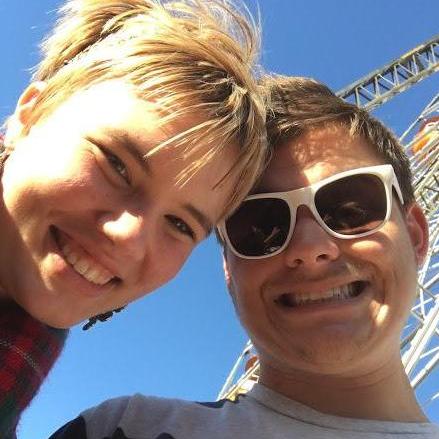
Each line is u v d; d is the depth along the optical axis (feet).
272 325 1.30
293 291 1.26
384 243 1.27
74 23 1.11
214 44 1.11
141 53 0.98
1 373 0.87
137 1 1.13
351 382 1.27
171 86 0.95
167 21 1.08
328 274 1.25
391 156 1.47
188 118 0.95
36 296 0.88
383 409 1.27
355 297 1.26
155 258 0.95
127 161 0.89
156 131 0.91
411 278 1.31
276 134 1.35
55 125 0.91
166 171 0.91
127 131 0.89
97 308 0.96
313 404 1.27
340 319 1.24
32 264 0.87
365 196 1.30
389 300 1.27
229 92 1.05
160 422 1.20
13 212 0.87
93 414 1.22
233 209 1.09
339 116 1.39
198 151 0.95
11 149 0.93
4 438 0.87
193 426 1.19
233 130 1.02
